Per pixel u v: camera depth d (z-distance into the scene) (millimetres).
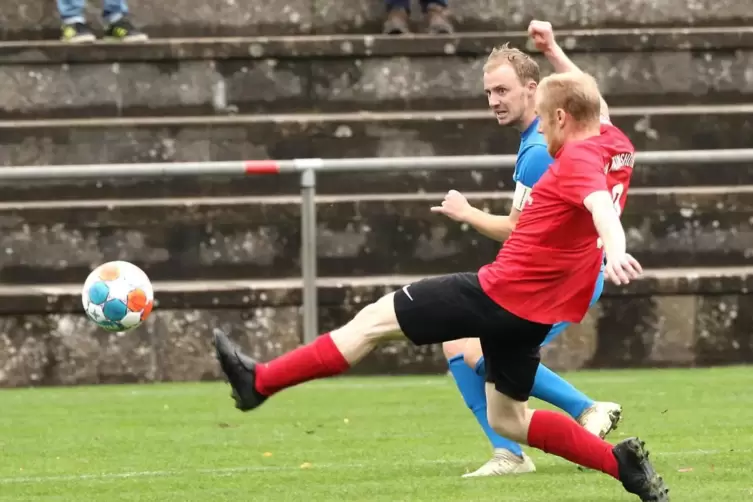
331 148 38625
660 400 27688
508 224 19062
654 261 36250
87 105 40375
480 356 18906
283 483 18469
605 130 16344
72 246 35469
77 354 33438
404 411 26891
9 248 35312
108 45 40406
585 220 15016
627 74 41344
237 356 15547
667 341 34500
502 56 19109
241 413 27031
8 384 33312
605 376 32469
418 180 37750
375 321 15383
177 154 38531
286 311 33875
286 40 40688
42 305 33344
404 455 21172
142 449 22406
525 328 15172
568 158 14789
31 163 38188
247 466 20297
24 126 38156
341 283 34125
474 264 35875
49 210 35406
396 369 34000
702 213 36281
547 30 19875
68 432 24688
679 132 39219
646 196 36125
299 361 15430
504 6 43031
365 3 42906
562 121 15688
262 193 37656
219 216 35688
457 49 40719
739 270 35531
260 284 34469
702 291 34500
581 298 15234
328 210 35719
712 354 34688
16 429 25188
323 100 40781
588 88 15680
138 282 22953
